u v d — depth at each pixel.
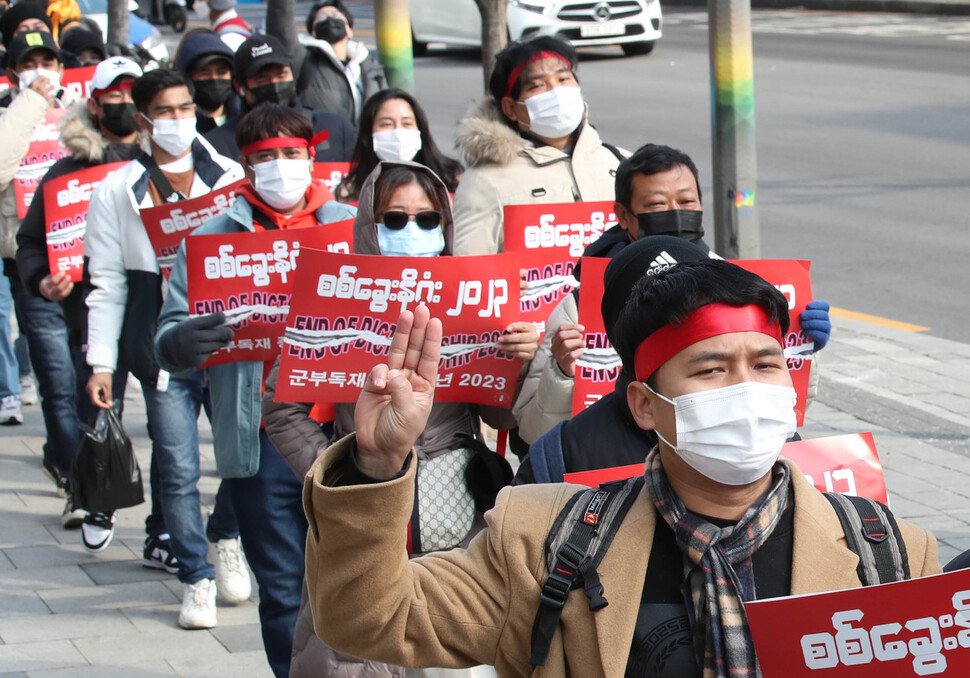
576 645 1.91
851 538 1.93
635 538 1.93
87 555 5.72
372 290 3.44
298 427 3.62
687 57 21.58
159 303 5.03
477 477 3.42
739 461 1.87
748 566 1.89
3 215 6.57
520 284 3.85
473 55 23.11
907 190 12.45
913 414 7.03
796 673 1.79
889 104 16.58
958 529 5.43
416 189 3.64
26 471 6.86
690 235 3.47
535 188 4.86
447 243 3.80
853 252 10.54
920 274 9.93
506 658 2.01
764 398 1.87
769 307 1.92
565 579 1.92
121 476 5.44
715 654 1.84
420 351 1.94
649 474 1.97
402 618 1.95
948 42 21.34
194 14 38.66
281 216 4.47
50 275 5.79
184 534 4.93
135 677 4.45
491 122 4.93
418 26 22.44
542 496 2.05
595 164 4.96
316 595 1.94
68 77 8.14
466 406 3.62
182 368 3.99
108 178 5.12
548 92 4.82
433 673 3.02
